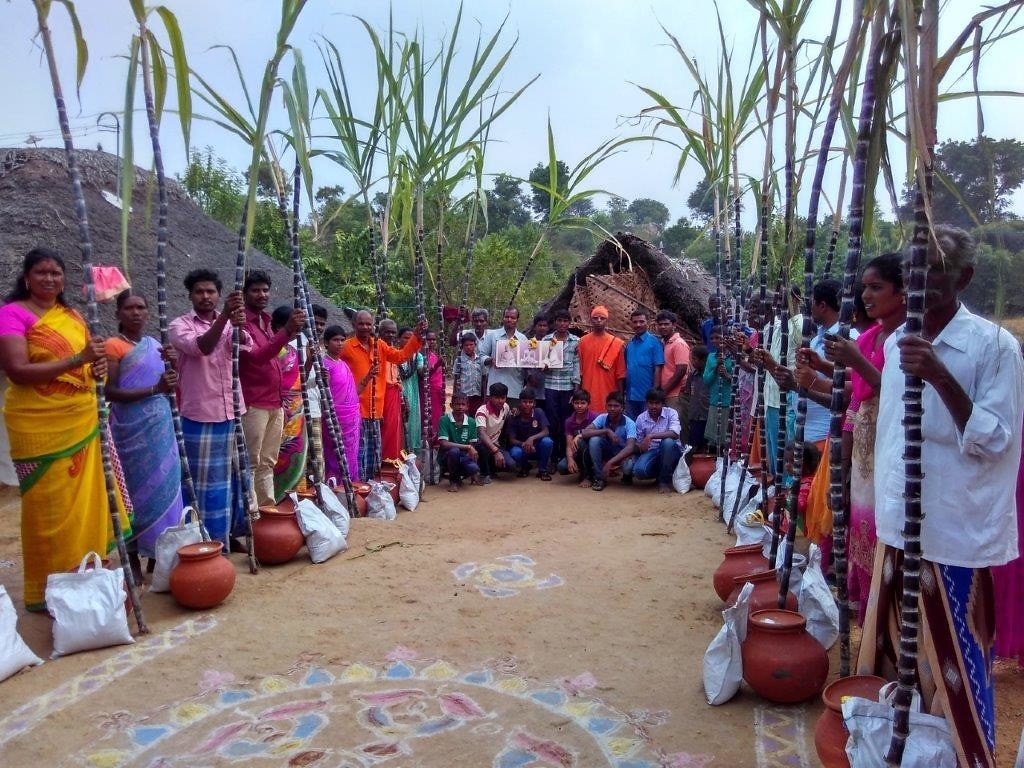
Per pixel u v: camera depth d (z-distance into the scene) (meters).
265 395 5.72
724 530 6.29
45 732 3.21
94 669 3.77
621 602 4.63
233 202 16.47
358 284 16.66
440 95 6.49
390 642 4.07
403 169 6.73
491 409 8.68
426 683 3.62
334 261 17.39
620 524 6.59
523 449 8.76
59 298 4.30
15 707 3.41
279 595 4.74
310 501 5.59
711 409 8.12
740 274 6.05
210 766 2.97
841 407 3.18
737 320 6.00
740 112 5.20
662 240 19.03
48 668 3.78
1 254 7.73
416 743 3.12
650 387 9.01
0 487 7.21
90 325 3.93
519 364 9.12
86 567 4.29
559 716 3.32
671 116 5.32
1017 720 3.29
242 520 5.65
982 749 2.43
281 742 3.14
